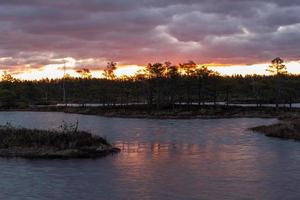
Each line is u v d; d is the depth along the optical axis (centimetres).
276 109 12738
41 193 3256
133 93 17475
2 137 5162
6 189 3372
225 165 4353
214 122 10012
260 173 3962
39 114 13688
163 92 15975
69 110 14662
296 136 6606
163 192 3284
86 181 3634
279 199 3097
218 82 15038
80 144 5100
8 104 17300
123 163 4456
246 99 18712
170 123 9800
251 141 6300
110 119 11275
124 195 3206
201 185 3506
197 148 5591
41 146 4984
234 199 3102
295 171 4041
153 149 5478
